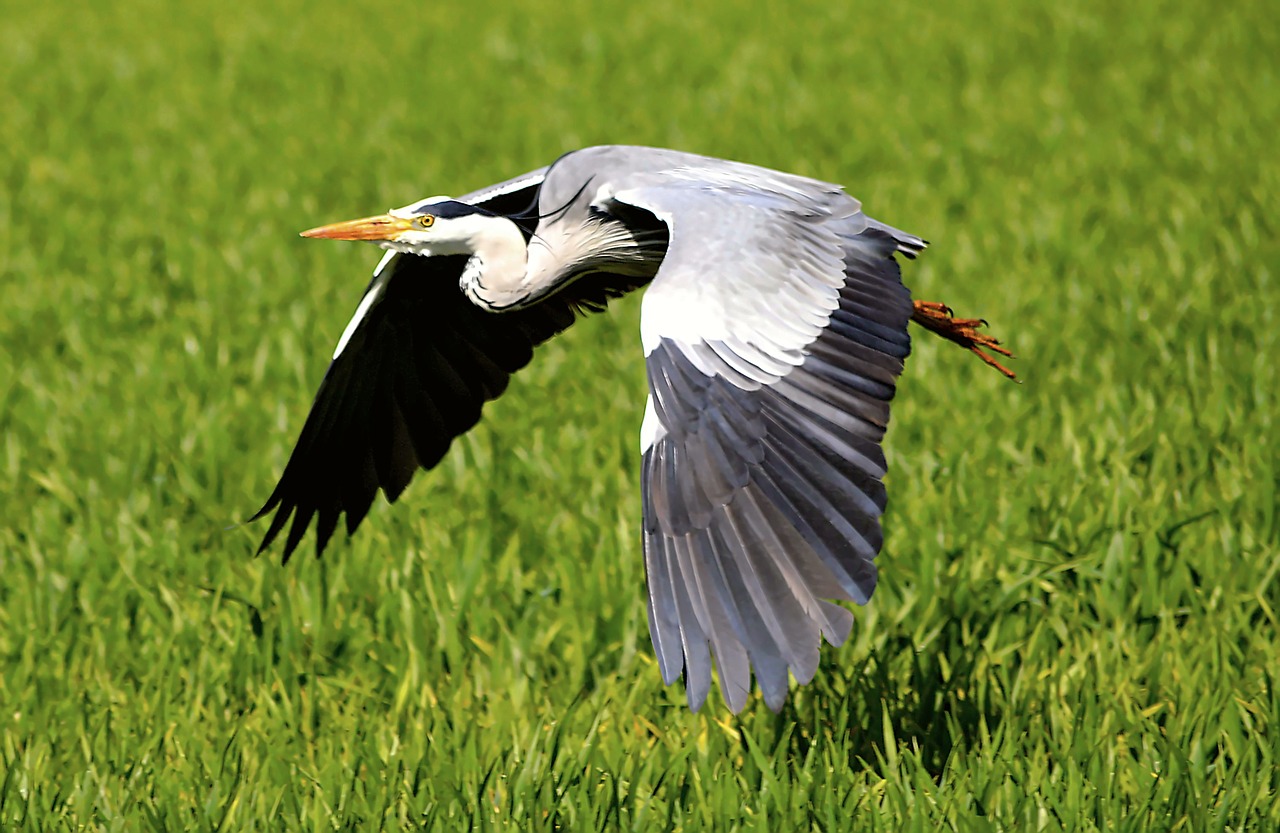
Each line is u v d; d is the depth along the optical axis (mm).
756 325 7547
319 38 34469
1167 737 8250
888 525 11031
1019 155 22234
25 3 39625
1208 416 12281
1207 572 10008
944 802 7699
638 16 36219
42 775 8219
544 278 9422
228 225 19766
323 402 9703
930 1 36688
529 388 13984
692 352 7402
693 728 8633
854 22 34469
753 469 7109
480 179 21500
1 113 26969
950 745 8492
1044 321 15195
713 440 7195
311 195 21188
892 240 8500
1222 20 31875
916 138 23688
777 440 7199
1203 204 18859
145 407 13852
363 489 10156
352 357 9781
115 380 14531
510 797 7793
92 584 10445
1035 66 28984
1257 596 9602
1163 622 9367
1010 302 15562
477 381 10273
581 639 9609
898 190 20266
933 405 13422
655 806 7867
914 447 12492
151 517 11680
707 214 8148
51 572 10516
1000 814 7664
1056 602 9891
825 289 7852
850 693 8805
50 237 19188
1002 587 9906
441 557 10648
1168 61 28406
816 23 34438
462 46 33281
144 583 10555
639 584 10125
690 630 6895
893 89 27438
